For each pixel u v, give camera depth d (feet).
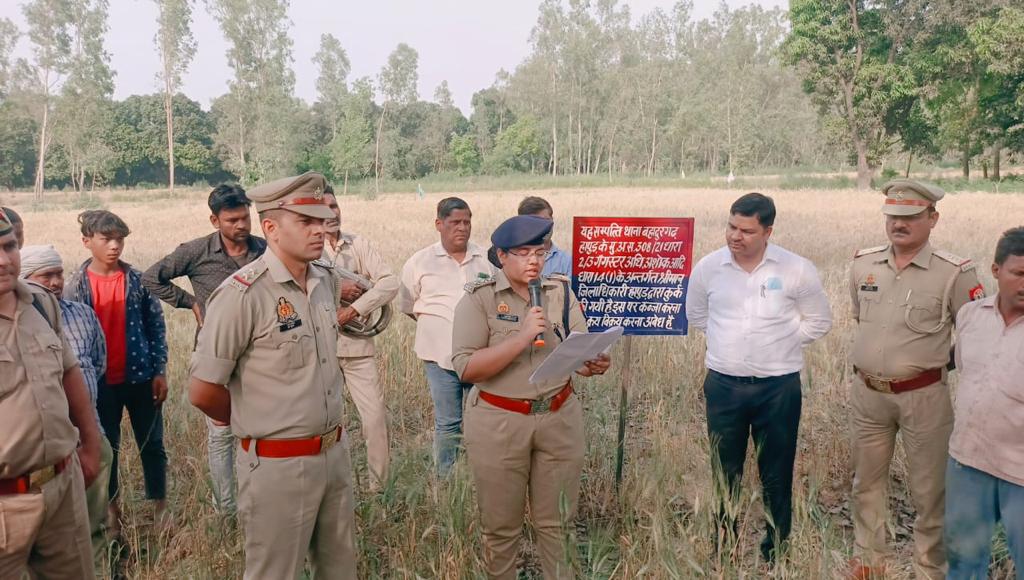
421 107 357.00
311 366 9.00
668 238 13.19
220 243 13.38
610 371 21.48
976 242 48.57
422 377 20.85
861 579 11.41
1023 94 134.51
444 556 11.19
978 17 140.97
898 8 151.12
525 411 10.25
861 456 12.15
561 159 312.91
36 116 196.03
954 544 9.99
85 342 11.21
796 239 53.31
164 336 13.84
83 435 9.52
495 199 126.00
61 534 8.93
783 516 12.13
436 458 13.84
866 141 158.20
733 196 127.75
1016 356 9.08
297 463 8.86
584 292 13.39
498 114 372.99
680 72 295.89
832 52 157.48
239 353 8.74
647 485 12.51
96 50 196.03
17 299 8.42
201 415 16.99
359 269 14.73
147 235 71.82
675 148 295.48
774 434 12.01
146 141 315.99
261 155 201.05
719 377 12.21
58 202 174.19
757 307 11.82
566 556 10.02
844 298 29.30
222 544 11.21
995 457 9.28
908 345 11.28
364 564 11.49
